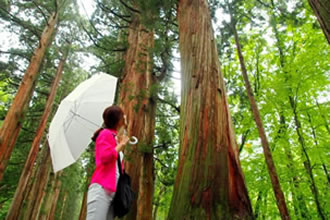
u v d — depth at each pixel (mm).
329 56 6652
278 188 2846
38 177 12414
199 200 1921
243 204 1912
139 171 5652
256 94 7855
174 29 7668
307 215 6457
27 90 8367
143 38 7613
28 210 11594
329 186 6375
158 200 13195
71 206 22938
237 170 2105
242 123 7562
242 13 6898
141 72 6508
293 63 7113
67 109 2615
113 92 3221
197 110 2459
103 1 8328
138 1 5328
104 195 1649
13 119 7742
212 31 3256
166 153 7617
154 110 6480
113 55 9609
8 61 10203
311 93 7527
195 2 3566
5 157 7273
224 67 9406
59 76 11844
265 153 3135
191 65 2885
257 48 9008
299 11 6684
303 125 7582
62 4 10086
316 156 6441
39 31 10820
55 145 2482
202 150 2186
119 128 2029
